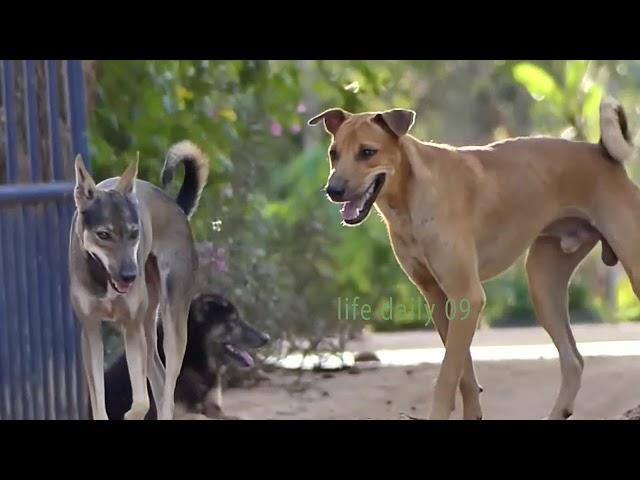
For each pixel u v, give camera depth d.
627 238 11.27
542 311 11.78
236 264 14.99
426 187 10.59
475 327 10.66
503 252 11.15
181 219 11.53
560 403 11.63
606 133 11.38
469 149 11.15
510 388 13.26
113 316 10.48
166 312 11.36
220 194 15.45
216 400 12.45
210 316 12.36
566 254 11.78
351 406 12.79
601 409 12.09
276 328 14.88
